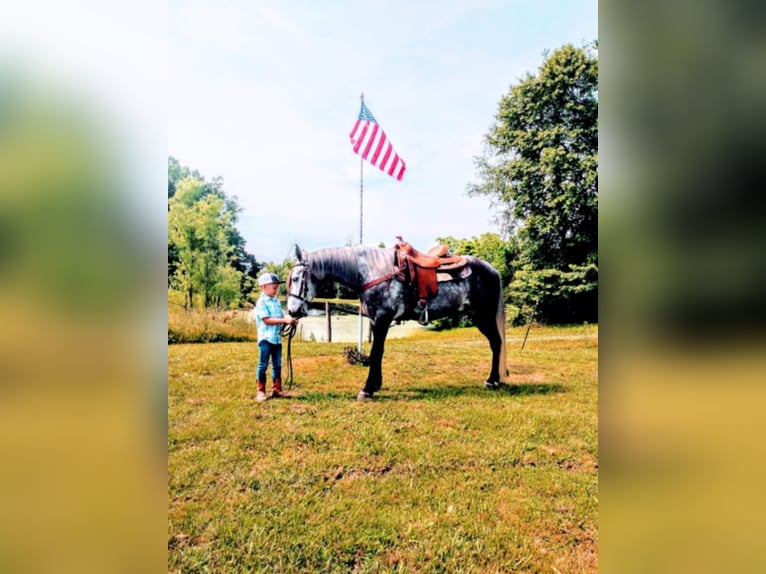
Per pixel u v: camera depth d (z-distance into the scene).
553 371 5.23
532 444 3.51
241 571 2.29
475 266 4.80
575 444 3.51
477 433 3.69
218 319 6.60
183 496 2.84
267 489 2.94
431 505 2.80
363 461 3.27
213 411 4.05
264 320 4.34
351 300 6.50
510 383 4.86
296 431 3.71
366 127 5.45
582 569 2.30
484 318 4.88
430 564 2.34
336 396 4.46
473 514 2.71
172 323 6.39
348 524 2.62
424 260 4.62
